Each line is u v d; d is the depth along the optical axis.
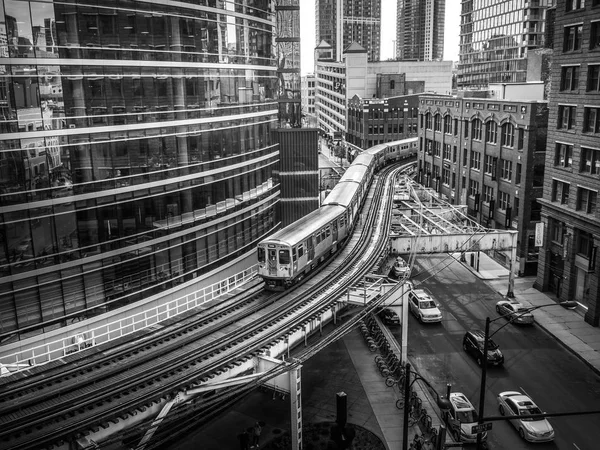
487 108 56.28
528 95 60.34
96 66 28.55
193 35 33.94
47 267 27.31
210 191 36.53
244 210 41.06
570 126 41.53
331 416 27.52
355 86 133.38
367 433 26.23
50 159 27.11
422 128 77.88
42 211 26.97
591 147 38.53
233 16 38.06
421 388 30.83
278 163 49.47
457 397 28.20
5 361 25.78
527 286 47.19
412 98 113.50
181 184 33.97
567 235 41.84
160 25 31.58
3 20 25.00
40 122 26.58
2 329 25.86
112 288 30.33
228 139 38.31
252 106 41.81
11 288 26.05
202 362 23.47
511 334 38.16
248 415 27.62
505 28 133.38
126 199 30.69
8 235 25.80
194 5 33.72
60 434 18.31
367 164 63.44
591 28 38.19
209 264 36.81
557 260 44.06
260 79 43.12
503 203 53.88
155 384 21.72
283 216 51.72
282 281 31.83
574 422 27.88
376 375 31.84
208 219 36.50
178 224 34.00
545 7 122.81
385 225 47.44
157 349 25.31
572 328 38.59
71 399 20.45
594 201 39.00
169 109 32.66
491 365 33.34
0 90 25.11
